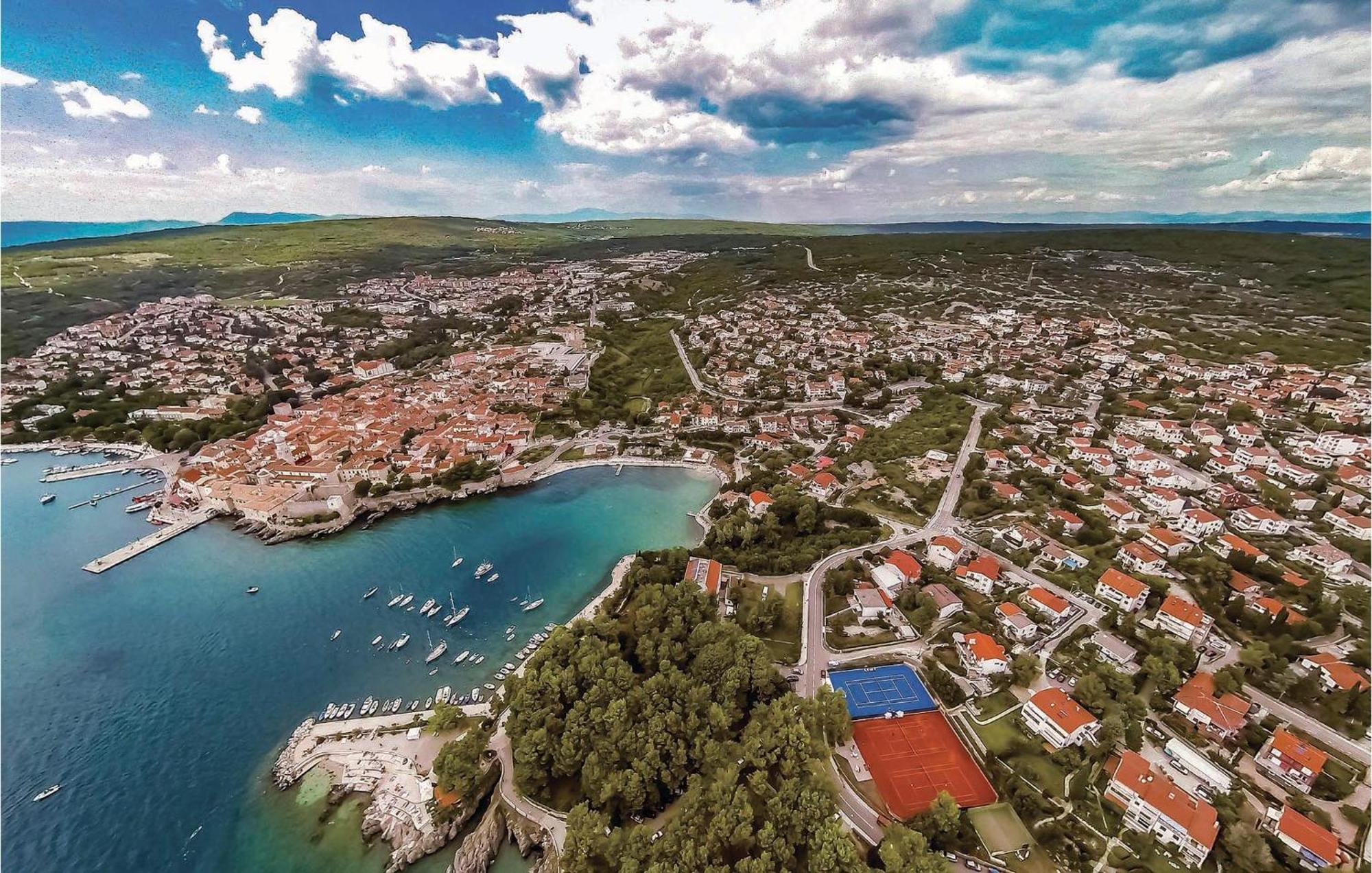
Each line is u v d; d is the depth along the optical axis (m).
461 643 145.25
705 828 88.62
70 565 178.25
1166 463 198.38
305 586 168.25
